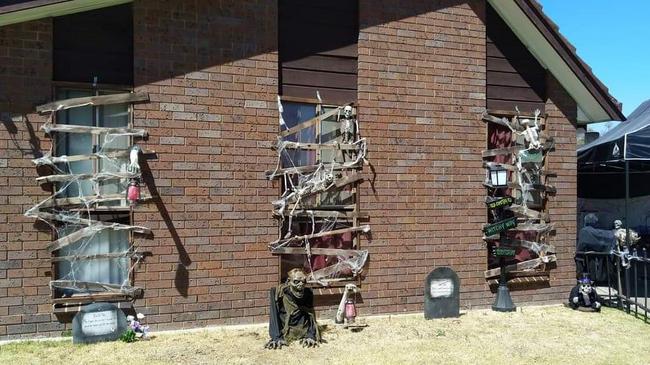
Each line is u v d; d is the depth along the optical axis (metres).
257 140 7.76
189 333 7.24
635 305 8.78
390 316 8.34
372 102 8.35
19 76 6.72
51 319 6.84
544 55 9.38
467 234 8.88
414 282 8.53
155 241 7.24
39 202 6.78
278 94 7.95
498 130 9.35
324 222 8.15
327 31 8.29
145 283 7.20
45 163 6.77
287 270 7.99
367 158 8.29
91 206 7.00
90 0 6.82
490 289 9.03
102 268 7.17
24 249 6.72
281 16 8.07
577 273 10.12
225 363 6.14
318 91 8.20
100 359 6.14
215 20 7.58
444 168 8.76
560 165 9.57
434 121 8.71
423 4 8.70
